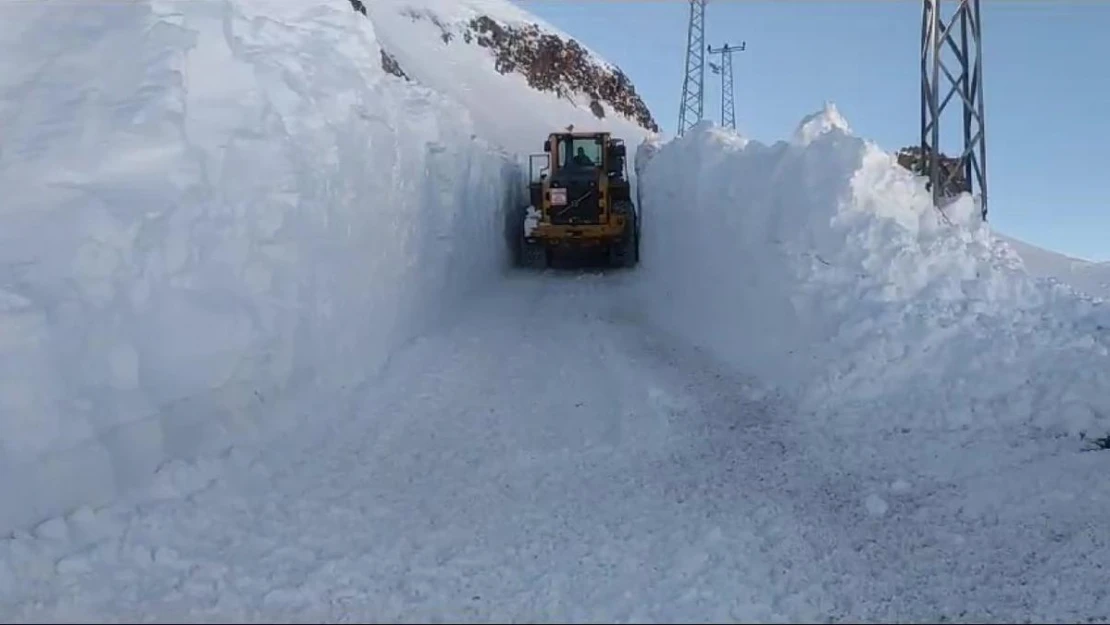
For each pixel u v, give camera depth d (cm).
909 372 777
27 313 594
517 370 972
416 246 1188
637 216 1942
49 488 558
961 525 566
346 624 427
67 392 591
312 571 488
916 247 890
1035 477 620
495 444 733
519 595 461
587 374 951
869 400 768
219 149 809
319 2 1198
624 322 1248
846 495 615
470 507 593
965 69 1037
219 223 755
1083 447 666
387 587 471
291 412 768
